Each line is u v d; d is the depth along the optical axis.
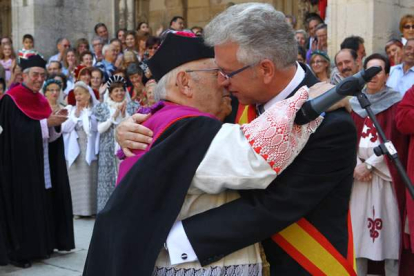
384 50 6.93
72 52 10.30
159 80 2.11
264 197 1.83
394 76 6.13
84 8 11.95
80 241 6.60
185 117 1.89
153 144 1.87
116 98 7.54
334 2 7.04
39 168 5.84
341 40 7.03
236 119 2.31
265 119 1.79
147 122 2.01
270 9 1.90
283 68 1.92
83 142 7.65
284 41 1.88
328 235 1.94
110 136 7.44
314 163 1.83
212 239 1.79
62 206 6.07
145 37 9.96
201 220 1.82
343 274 1.93
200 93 2.02
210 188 1.80
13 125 5.79
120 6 12.05
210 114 1.99
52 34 11.63
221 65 1.93
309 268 1.93
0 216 5.62
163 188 1.81
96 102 7.90
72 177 7.68
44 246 5.80
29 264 5.75
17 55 11.64
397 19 7.10
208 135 1.83
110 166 7.44
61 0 11.69
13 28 11.75
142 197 1.80
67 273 5.50
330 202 1.94
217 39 1.89
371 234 4.53
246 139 1.80
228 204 1.85
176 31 2.06
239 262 1.88
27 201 5.75
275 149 1.76
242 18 1.86
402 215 4.38
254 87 1.94
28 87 5.95
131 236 1.78
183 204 1.85
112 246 1.80
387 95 4.48
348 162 1.89
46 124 5.86
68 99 8.09
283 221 1.82
